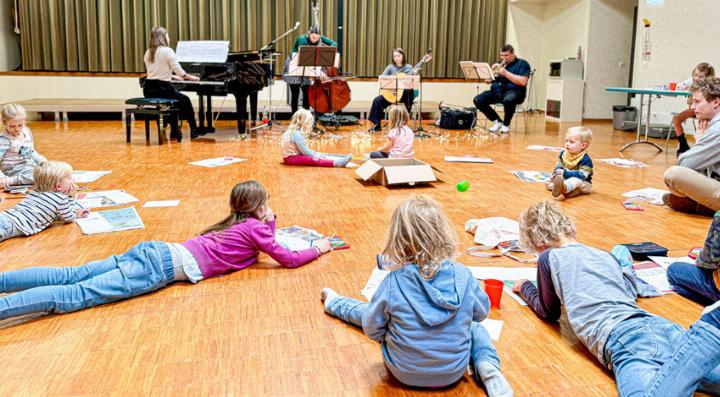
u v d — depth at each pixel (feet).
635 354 5.28
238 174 15.38
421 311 5.35
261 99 32.68
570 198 13.23
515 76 25.45
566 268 6.24
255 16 31.86
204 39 31.55
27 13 29.30
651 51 27.78
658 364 5.09
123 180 14.43
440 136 24.43
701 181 11.14
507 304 7.48
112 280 7.32
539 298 6.87
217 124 27.94
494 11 35.50
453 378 5.53
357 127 27.45
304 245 9.45
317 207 12.12
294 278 8.28
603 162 18.16
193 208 11.88
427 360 5.40
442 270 5.51
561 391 5.62
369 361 6.14
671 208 12.27
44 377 5.72
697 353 4.69
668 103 26.84
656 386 4.75
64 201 10.40
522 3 35.65
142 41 30.78
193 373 5.84
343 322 7.01
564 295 6.17
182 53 22.40
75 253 9.12
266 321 7.00
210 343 6.45
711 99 11.16
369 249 9.52
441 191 13.74
